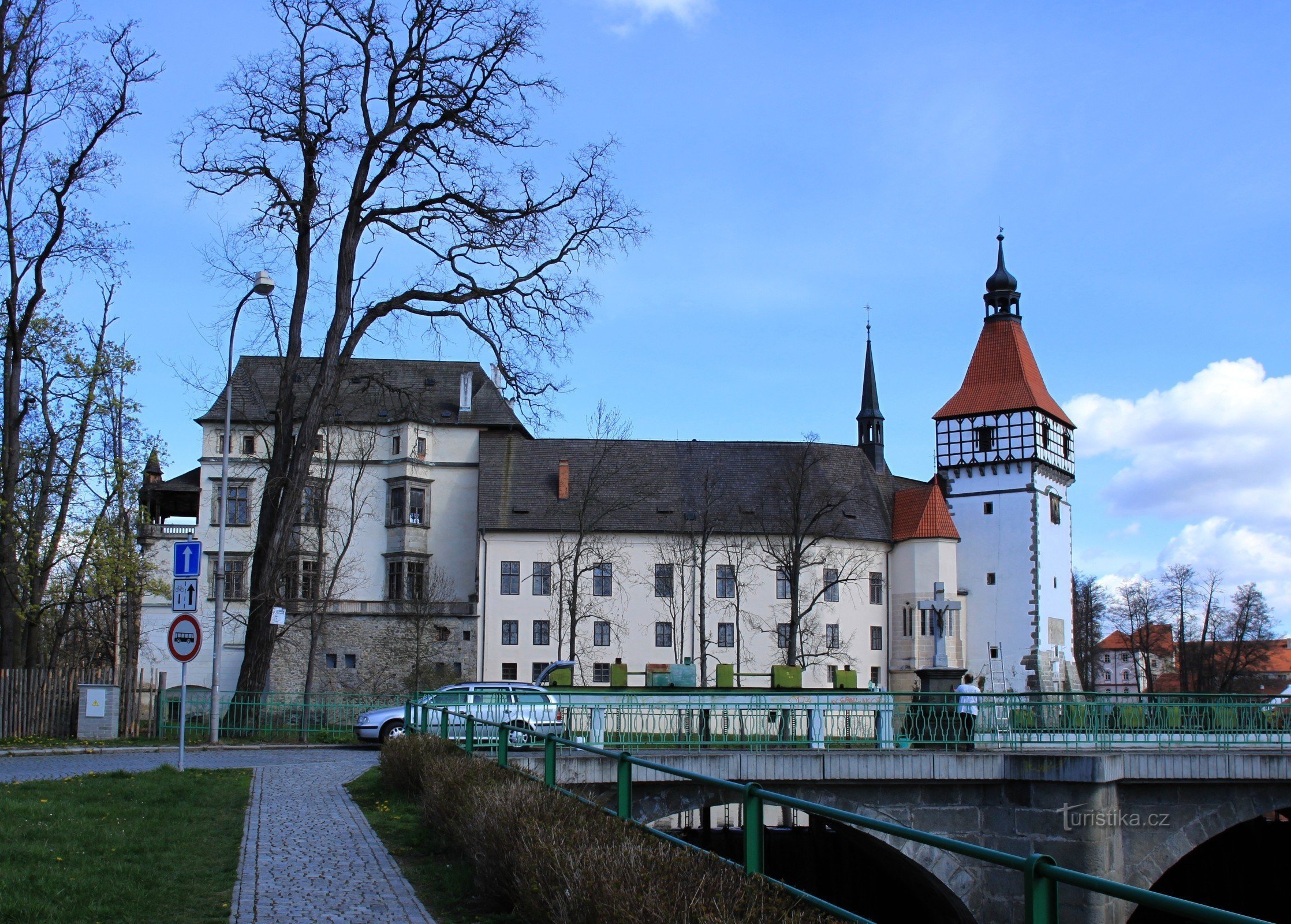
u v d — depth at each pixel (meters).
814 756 24.88
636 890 7.43
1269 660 91.31
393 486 69.94
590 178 38.03
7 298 34.38
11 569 34.03
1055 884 4.99
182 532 68.69
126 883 10.48
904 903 30.45
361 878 11.52
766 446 74.12
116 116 34.62
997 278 76.50
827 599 68.31
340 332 36.66
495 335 37.47
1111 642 129.75
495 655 66.00
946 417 75.12
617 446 72.50
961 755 25.50
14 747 27.39
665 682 46.97
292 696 39.22
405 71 35.75
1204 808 26.48
